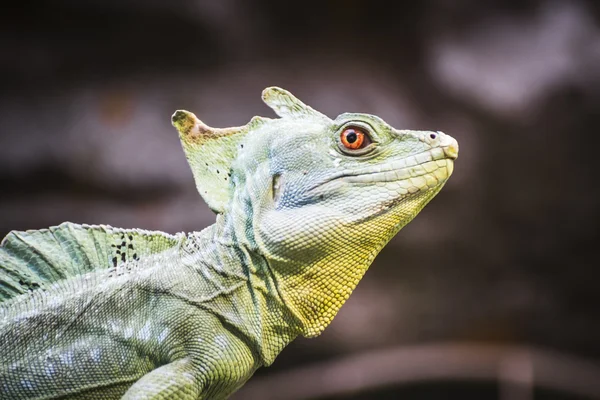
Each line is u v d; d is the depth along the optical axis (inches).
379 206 139.4
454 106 546.6
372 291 535.5
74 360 128.6
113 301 133.7
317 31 571.5
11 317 131.9
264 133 147.7
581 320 563.8
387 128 144.8
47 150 457.7
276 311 138.1
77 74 506.0
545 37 560.1
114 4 501.0
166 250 142.7
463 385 489.7
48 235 140.3
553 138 550.3
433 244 546.3
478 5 576.1
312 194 139.3
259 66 544.1
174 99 502.3
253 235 139.1
